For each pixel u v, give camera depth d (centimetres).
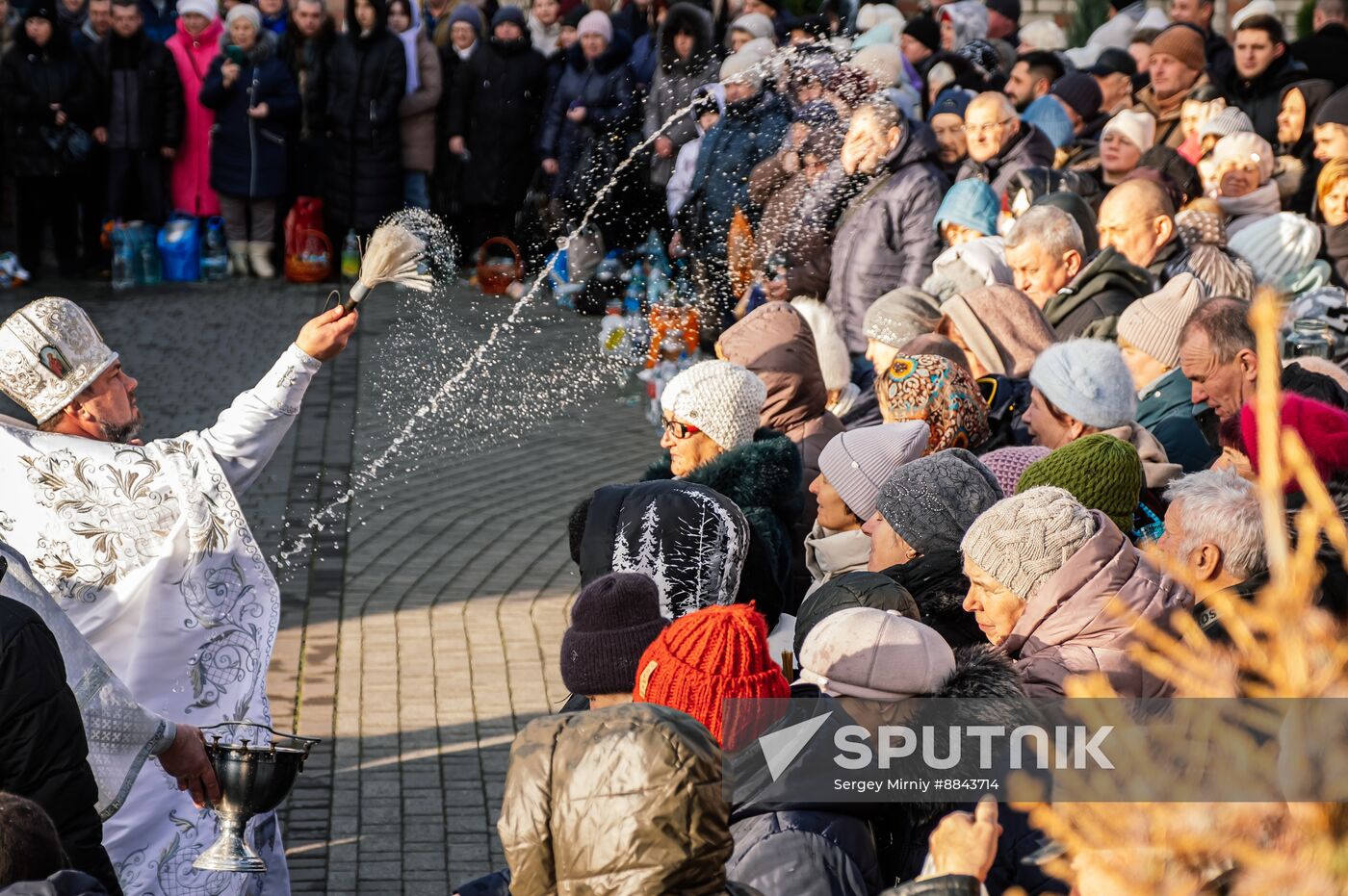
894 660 253
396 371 1088
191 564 372
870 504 404
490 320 1205
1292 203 829
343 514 817
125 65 1369
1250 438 353
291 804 507
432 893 456
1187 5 1198
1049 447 443
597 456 925
